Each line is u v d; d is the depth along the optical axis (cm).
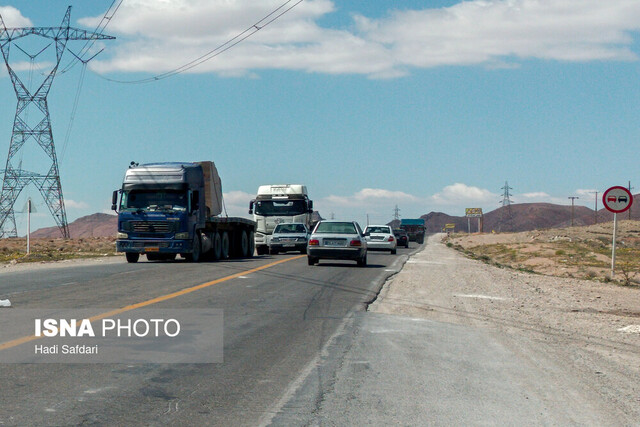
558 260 4622
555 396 736
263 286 1836
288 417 627
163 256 3269
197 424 601
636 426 635
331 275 2252
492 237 10194
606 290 2153
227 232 3419
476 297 1716
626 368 912
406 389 745
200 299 1517
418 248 6072
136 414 627
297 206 4134
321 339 1041
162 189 2889
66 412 628
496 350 996
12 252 4575
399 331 1138
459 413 657
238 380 768
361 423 615
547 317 1409
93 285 1827
